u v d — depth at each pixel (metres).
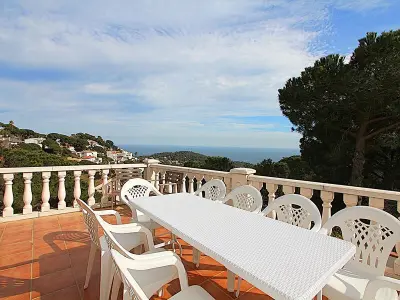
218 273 2.64
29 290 2.26
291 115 8.80
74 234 3.68
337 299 1.57
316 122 8.38
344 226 2.03
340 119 8.00
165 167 5.67
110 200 5.36
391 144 7.54
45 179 4.53
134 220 2.95
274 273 1.20
